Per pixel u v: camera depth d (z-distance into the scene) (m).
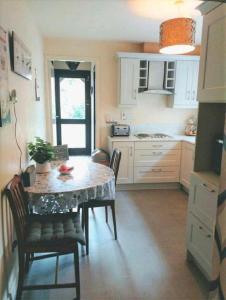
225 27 1.67
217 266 1.47
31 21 2.83
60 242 1.69
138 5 2.60
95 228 2.80
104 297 1.80
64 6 2.63
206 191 1.88
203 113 2.08
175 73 4.05
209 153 2.14
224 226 1.39
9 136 1.80
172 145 3.96
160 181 4.04
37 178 2.23
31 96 2.78
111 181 2.28
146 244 2.49
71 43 4.02
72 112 6.01
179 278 2.01
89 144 6.16
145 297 1.81
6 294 1.66
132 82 4.03
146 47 4.01
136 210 3.30
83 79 5.89
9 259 1.74
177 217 3.10
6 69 1.71
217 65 1.77
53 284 1.80
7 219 1.70
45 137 4.11
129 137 4.07
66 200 1.94
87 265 2.15
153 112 4.43
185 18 2.41
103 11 2.79
